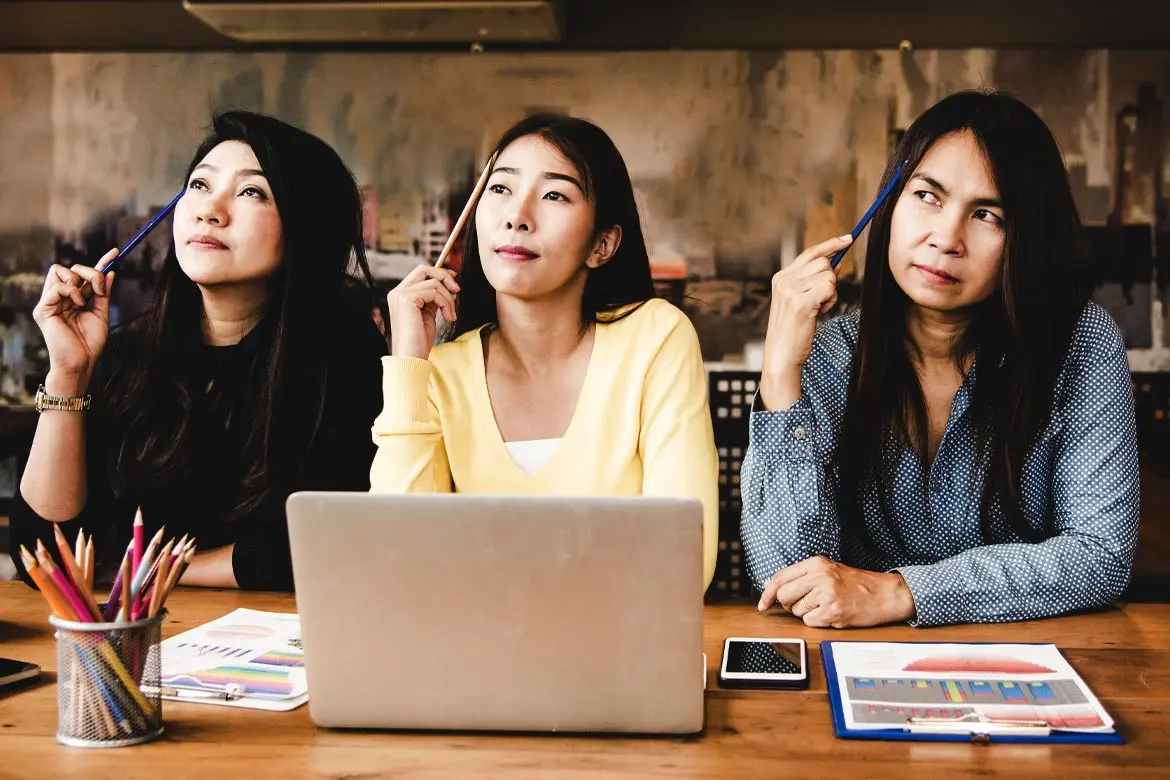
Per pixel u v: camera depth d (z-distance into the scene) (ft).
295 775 2.97
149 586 3.26
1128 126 9.96
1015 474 5.08
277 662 3.86
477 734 3.27
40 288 10.57
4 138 10.62
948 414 5.29
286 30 10.03
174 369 5.99
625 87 10.22
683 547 3.08
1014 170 4.89
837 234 10.11
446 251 5.39
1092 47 9.98
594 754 3.11
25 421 10.00
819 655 3.98
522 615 3.15
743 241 10.14
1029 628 4.41
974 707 3.38
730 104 10.14
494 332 5.53
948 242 4.89
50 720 3.38
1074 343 5.11
